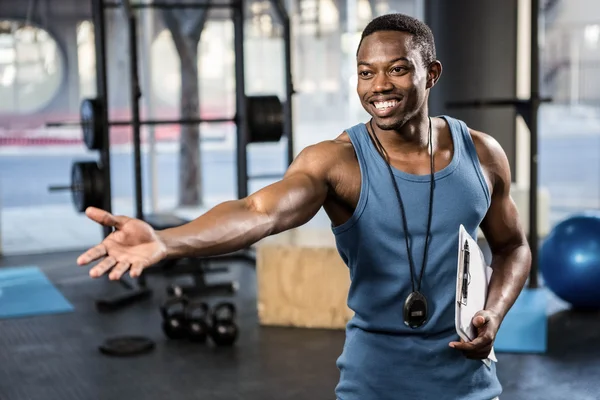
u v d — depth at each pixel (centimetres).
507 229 176
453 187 159
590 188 1009
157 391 363
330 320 460
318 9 980
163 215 594
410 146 160
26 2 894
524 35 729
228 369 393
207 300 537
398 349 160
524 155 749
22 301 534
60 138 1071
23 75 913
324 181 159
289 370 390
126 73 888
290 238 481
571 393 353
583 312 488
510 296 171
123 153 1198
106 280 601
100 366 401
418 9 754
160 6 567
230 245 145
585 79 1393
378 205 157
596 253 474
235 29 586
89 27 912
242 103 589
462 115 700
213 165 1264
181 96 859
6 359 414
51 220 873
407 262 158
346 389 164
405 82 149
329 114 1120
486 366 166
